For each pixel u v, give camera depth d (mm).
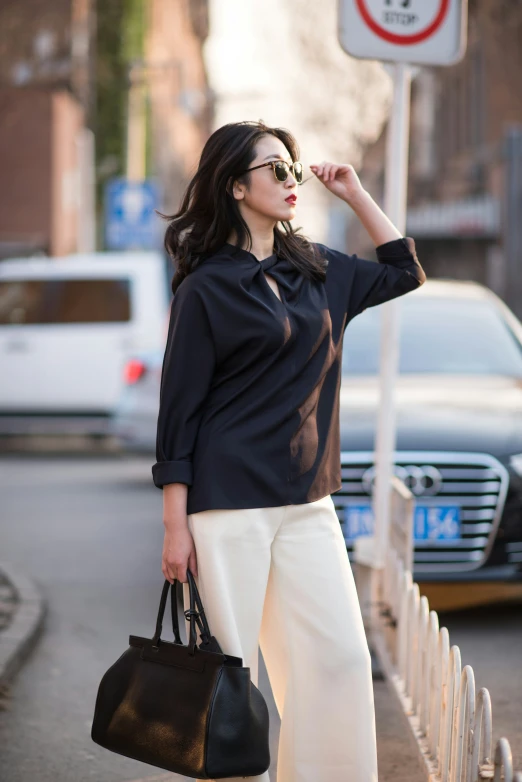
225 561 3270
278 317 3238
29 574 8281
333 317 3441
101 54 29953
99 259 15258
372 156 43562
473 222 34969
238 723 3115
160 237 25531
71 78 31172
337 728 3334
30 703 5387
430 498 6316
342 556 3395
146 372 14031
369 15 5590
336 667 3334
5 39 31594
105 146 29797
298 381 3305
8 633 6301
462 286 8625
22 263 15367
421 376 7555
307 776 3352
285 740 3395
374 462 6352
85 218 29422
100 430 14977
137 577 8188
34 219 27312
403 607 4969
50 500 11836
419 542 6309
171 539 3303
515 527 6344
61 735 4957
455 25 5660
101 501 11781
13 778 4473
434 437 6422
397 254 3627
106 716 3312
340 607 3346
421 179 49625
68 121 28594
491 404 6945
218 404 3289
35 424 15102
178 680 3199
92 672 5883
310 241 3549
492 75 40125
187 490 3305
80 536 9812
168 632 6672
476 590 6414
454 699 3842
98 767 4594
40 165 27297
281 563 3346
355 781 3340
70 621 6926
